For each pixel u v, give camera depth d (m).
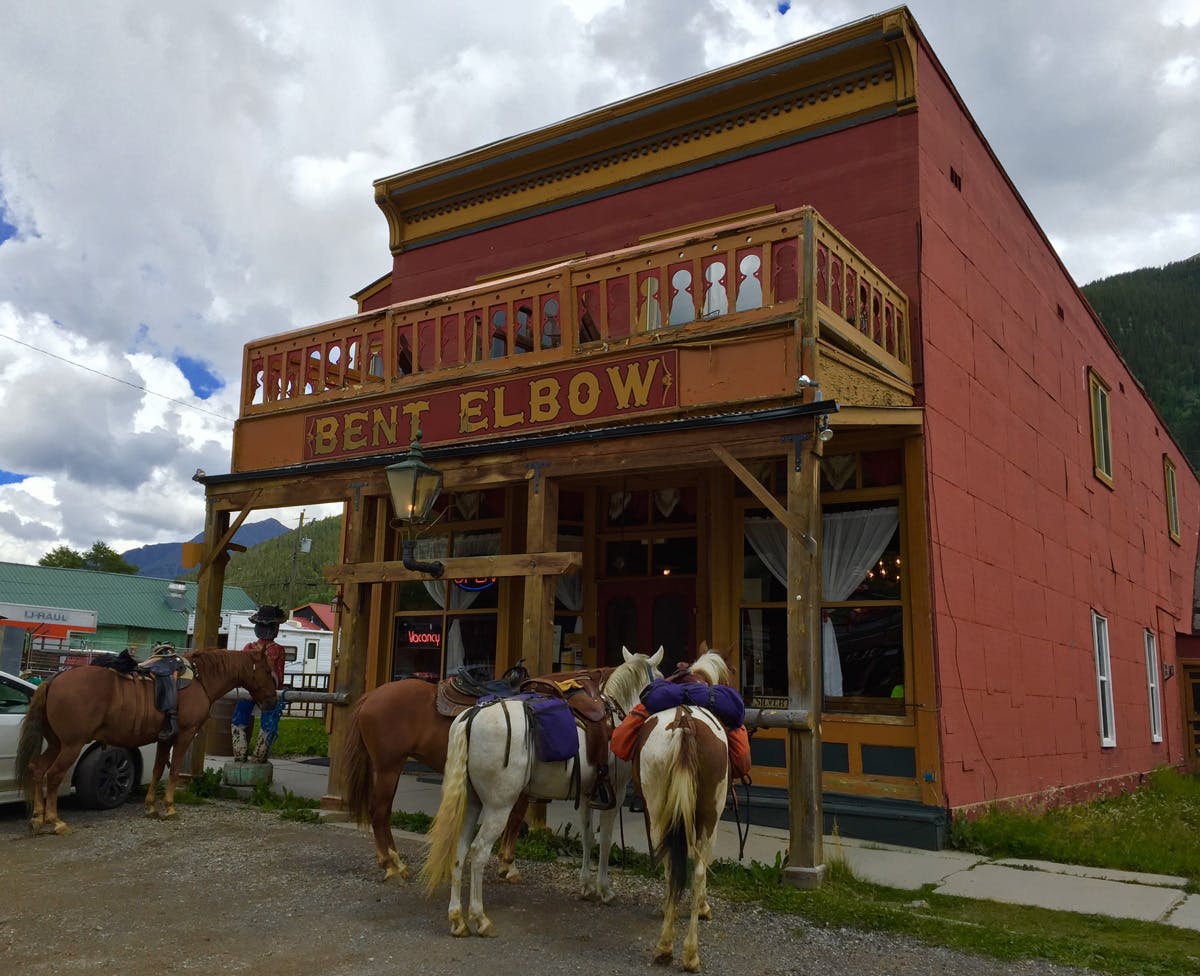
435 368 9.60
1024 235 12.80
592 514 11.31
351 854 7.32
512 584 11.40
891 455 9.34
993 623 10.05
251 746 14.38
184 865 6.87
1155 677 17.19
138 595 44.19
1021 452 11.70
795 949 5.27
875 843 8.21
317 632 47.72
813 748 6.65
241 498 10.57
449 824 5.26
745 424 7.30
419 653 12.27
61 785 8.74
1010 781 9.84
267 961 4.86
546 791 5.88
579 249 12.21
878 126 10.07
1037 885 6.82
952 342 10.02
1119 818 10.21
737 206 10.92
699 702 5.64
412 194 13.84
